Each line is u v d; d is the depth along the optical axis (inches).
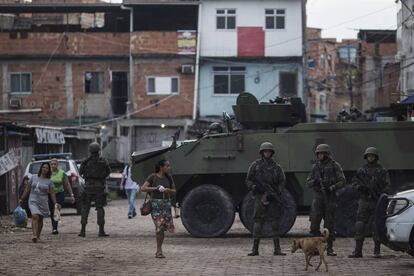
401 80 2987.2
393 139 1362.0
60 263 1017.5
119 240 1330.0
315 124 1369.3
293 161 1365.7
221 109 3385.8
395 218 962.7
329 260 1034.7
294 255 1091.3
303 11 3373.5
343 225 1341.0
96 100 3457.2
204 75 3398.1
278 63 3383.4
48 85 3459.6
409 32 2893.7
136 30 3503.9
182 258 1062.4
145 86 3380.9
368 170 1065.5
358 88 4790.8
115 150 3358.8
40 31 3661.4
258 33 3385.8
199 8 3378.4
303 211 1411.2
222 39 3388.3
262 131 1385.3
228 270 939.3
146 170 1400.1
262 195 1082.1
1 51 3459.6
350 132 1365.7
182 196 1444.4
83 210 1401.3
